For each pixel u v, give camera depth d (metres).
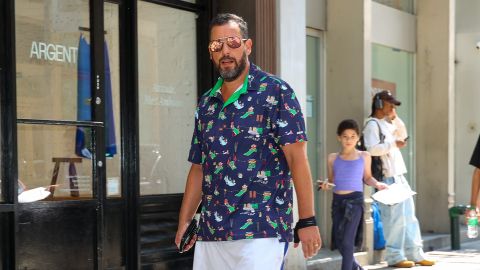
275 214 3.54
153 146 6.99
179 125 7.27
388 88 11.08
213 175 3.59
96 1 6.16
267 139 3.53
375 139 8.57
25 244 5.58
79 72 6.14
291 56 7.64
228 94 3.62
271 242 3.50
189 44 7.37
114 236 6.44
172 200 7.01
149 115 6.97
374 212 9.06
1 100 5.48
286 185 3.61
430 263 9.12
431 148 11.58
